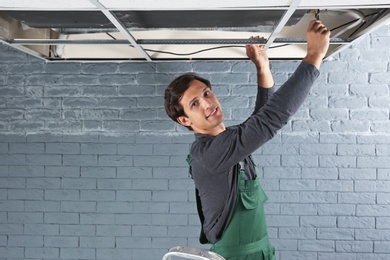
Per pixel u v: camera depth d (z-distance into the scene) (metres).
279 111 1.17
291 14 1.60
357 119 2.89
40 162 3.00
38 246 2.99
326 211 2.90
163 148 2.96
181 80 1.41
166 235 2.95
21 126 3.00
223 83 2.93
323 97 2.91
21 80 3.00
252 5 1.55
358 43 2.90
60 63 2.99
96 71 2.98
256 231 1.48
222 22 1.86
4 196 3.00
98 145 2.98
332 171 2.90
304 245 2.90
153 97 2.96
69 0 1.52
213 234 1.49
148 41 2.00
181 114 1.44
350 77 2.90
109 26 1.99
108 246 2.97
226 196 1.41
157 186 2.96
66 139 2.99
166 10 1.65
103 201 2.97
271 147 2.92
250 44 1.88
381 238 2.88
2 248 2.99
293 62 2.89
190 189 2.95
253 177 1.53
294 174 2.91
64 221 2.99
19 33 2.13
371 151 2.89
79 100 2.99
